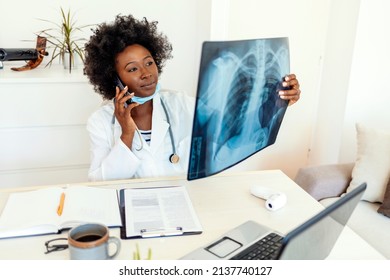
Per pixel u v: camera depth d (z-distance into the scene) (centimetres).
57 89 214
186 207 118
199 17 263
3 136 215
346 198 74
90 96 221
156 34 156
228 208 119
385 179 184
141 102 139
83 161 234
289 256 67
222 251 95
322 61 259
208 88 96
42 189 124
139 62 136
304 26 251
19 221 104
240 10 240
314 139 275
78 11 251
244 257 91
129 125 130
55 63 256
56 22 250
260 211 118
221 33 238
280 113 134
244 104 112
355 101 234
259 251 94
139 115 144
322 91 261
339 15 238
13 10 240
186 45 278
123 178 142
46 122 219
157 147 143
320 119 265
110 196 121
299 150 281
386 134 191
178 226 107
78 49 237
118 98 127
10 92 208
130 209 115
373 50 225
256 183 138
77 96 219
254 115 119
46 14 247
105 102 157
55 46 251
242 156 124
